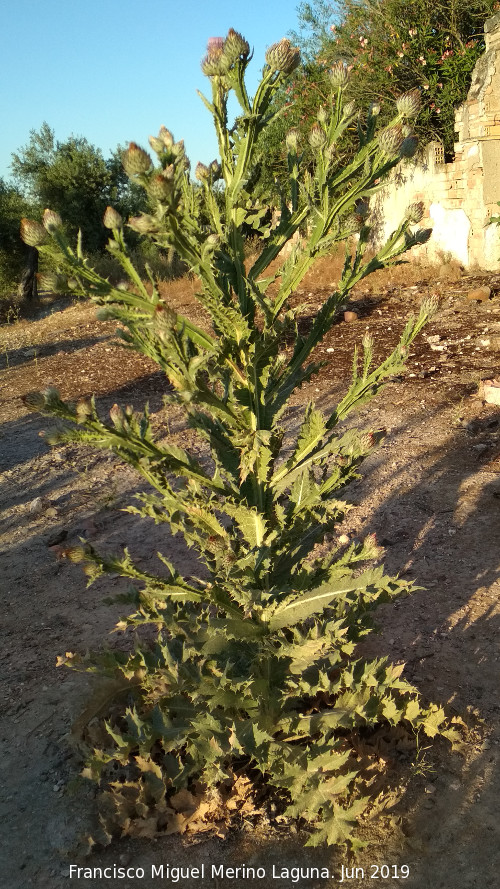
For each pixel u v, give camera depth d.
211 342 2.50
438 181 15.59
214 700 3.02
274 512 3.00
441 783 3.32
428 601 4.75
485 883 2.82
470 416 7.89
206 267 2.25
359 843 2.90
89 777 3.19
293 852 3.04
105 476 7.71
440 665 4.11
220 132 2.38
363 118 17.75
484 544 5.36
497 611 4.54
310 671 3.33
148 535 6.24
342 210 2.53
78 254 2.17
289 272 2.57
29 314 23.08
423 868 2.92
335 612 3.82
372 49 18.14
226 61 2.21
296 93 17.70
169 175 2.00
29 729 3.93
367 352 2.88
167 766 3.29
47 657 4.58
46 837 3.22
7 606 5.29
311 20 22.17
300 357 2.90
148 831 3.13
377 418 8.22
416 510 6.04
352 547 3.18
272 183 2.51
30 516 6.85
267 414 2.88
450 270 14.92
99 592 5.37
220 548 2.72
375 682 3.26
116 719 3.69
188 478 3.03
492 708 3.75
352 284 2.77
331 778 2.95
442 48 18.23
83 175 26.73
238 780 3.23
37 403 2.28
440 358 9.95
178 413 9.56
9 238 24.83
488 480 6.36
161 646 3.56
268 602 2.98
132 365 12.69
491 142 14.28
